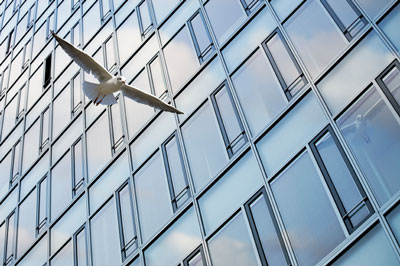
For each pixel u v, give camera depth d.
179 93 18.34
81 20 26.95
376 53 13.15
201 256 14.45
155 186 17.17
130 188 18.03
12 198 24.06
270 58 15.87
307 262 11.98
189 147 16.77
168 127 18.00
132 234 17.02
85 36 25.77
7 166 25.84
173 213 16.02
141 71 20.81
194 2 20.19
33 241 21.19
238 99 16.09
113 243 17.55
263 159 14.32
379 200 11.30
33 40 30.66
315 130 13.45
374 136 12.12
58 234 20.09
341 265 11.28
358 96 12.95
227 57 17.36
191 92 17.92
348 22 14.26
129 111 20.08
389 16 13.39
